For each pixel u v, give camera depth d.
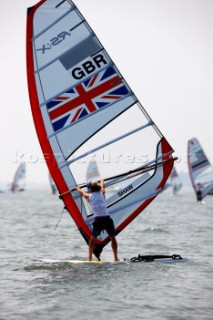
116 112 45.03
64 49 44.91
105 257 47.66
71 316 28.88
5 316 28.83
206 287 35.19
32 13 44.72
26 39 44.81
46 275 38.62
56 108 44.88
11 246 55.34
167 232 69.81
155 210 131.50
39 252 51.06
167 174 44.91
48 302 31.41
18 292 33.66
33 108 44.91
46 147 44.81
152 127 44.88
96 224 43.12
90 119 45.06
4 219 96.75
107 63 44.88
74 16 44.84
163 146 44.81
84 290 34.09
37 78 44.81
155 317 28.77
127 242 58.69
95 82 44.97
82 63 44.91
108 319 28.41
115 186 44.94
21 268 41.66
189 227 78.12
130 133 44.91
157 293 33.50
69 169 44.75
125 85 44.94
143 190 44.97
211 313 29.52
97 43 44.88
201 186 155.38
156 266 41.75
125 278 37.47
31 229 75.38
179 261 44.09
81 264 42.47
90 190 43.69
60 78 44.91
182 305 30.97
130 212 44.94
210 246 55.41
